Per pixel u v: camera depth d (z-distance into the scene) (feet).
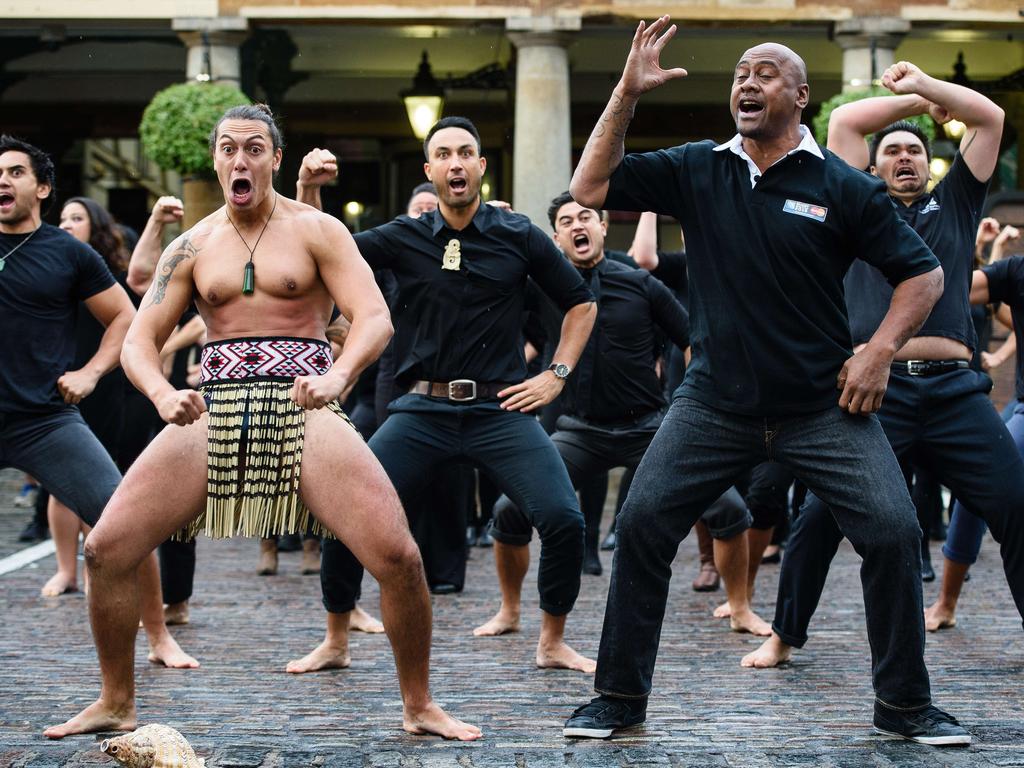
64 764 16.43
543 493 21.89
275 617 27.55
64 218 32.17
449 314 22.50
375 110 70.23
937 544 39.14
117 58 68.13
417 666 17.84
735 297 17.53
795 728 18.38
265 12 53.57
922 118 50.65
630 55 17.22
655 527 17.90
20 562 35.55
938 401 21.84
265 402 17.15
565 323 22.95
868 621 17.87
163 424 35.06
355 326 17.17
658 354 31.09
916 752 17.11
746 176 17.62
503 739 17.78
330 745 17.40
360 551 16.99
